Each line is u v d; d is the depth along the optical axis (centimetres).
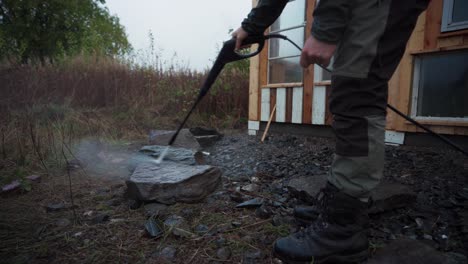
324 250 106
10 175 211
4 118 384
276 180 206
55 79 557
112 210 158
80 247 123
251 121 401
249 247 121
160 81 571
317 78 312
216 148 334
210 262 112
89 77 561
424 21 227
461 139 217
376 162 101
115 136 365
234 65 590
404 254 107
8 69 562
